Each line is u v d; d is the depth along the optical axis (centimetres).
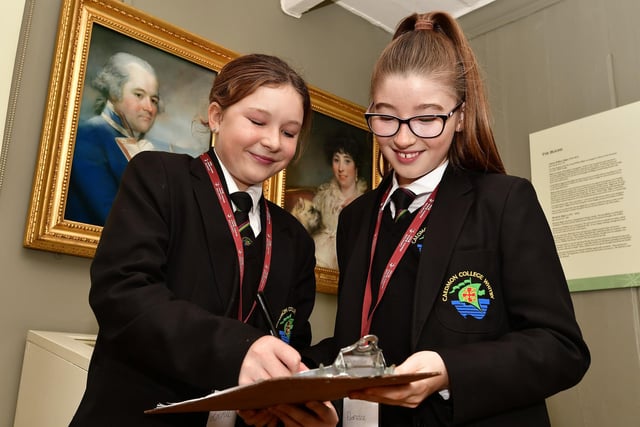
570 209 251
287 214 140
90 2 210
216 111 129
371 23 322
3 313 181
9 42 192
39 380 168
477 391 90
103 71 210
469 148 121
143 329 93
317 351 121
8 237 186
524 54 286
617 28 255
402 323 110
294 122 123
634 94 243
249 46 263
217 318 96
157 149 218
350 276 122
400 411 108
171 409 81
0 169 185
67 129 197
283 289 126
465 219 111
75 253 193
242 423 112
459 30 127
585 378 233
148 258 102
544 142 267
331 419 91
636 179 233
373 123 118
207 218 115
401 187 123
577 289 241
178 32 230
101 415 100
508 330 106
